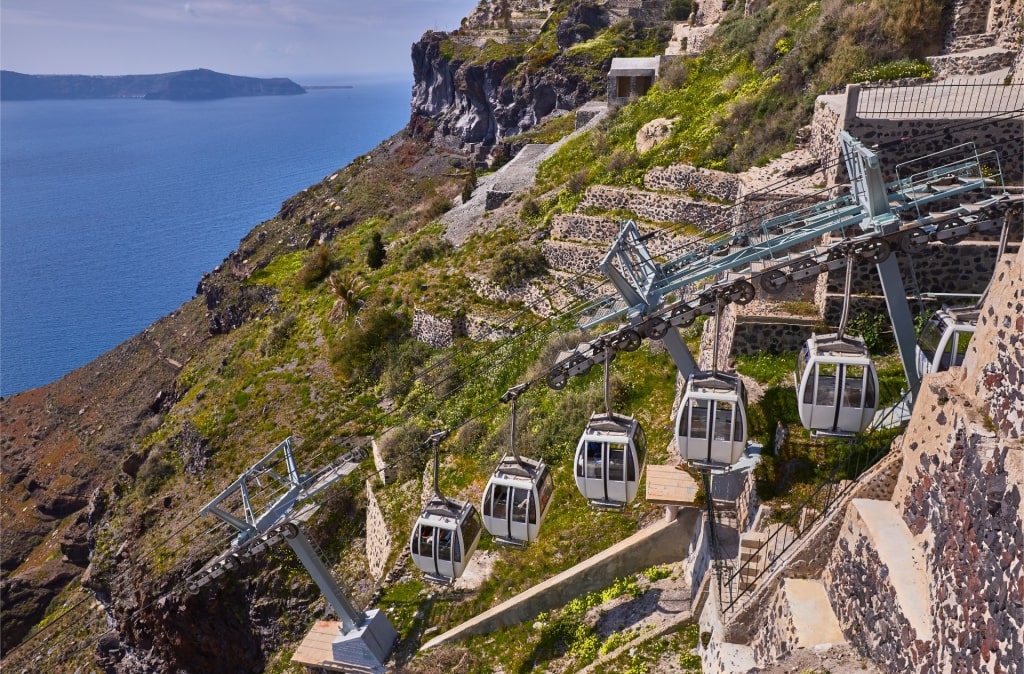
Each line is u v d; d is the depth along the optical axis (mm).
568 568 19953
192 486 37875
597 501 15812
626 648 16422
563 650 17812
